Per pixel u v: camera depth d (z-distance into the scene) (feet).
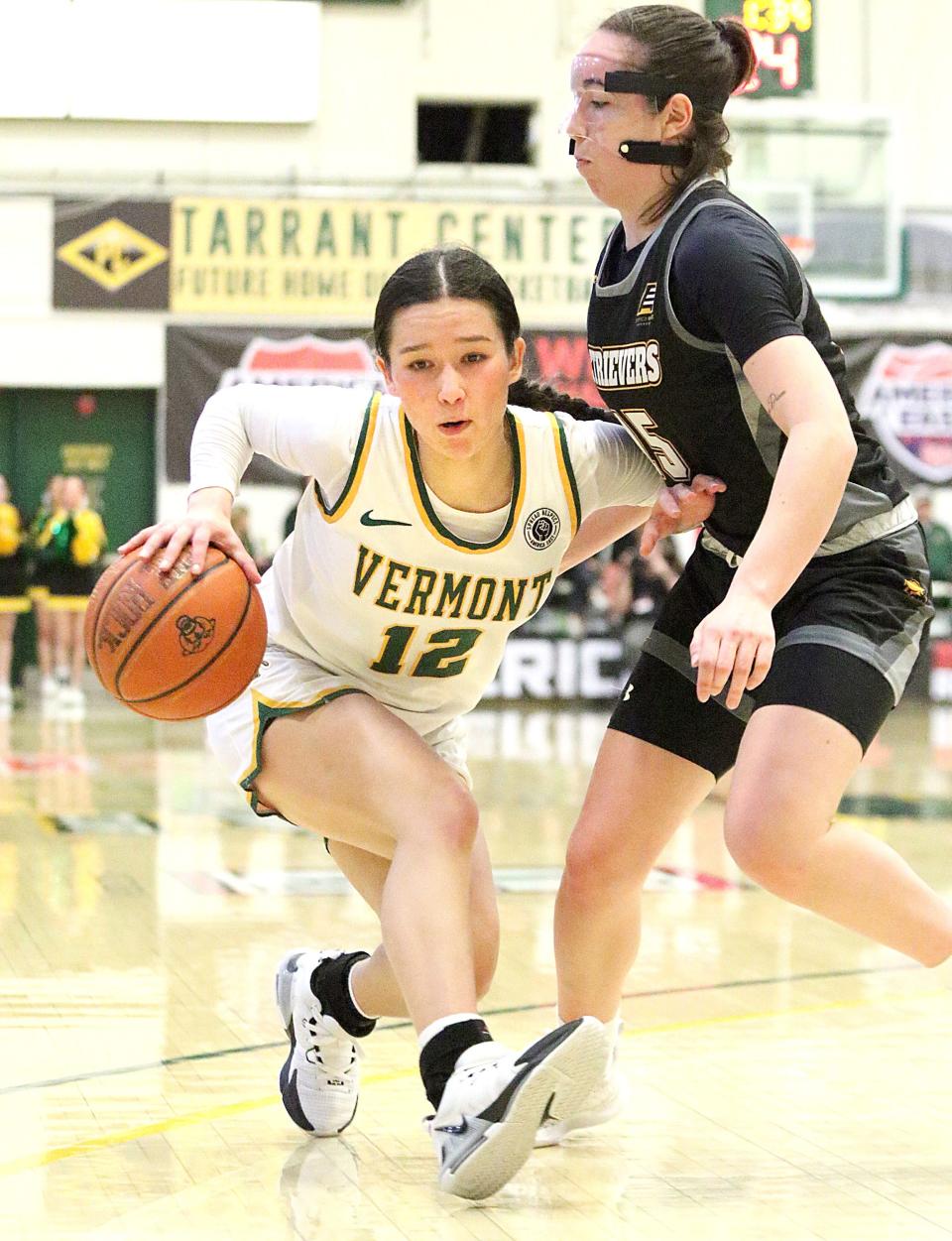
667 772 10.42
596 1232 8.67
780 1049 13.01
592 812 10.48
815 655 9.61
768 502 9.58
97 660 9.62
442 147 57.77
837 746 9.43
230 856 23.09
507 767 35.37
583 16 55.36
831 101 55.88
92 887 20.38
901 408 54.90
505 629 10.13
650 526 9.95
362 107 54.80
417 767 9.43
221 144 54.44
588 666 54.03
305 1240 8.46
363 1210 9.02
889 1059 12.67
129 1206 9.05
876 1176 9.80
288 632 10.32
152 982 15.14
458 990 8.82
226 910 18.94
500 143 58.18
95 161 54.03
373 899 10.48
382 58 54.75
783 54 51.85
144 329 54.49
